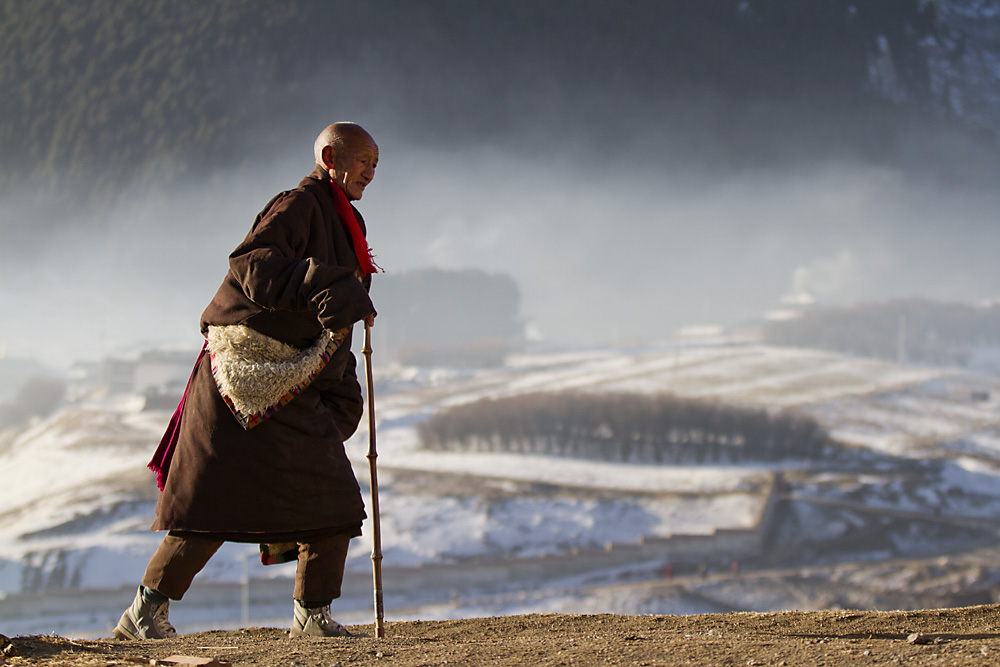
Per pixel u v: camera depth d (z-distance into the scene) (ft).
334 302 30.32
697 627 41.60
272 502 32.04
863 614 43.50
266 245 31.73
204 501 31.89
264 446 31.78
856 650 28.30
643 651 29.22
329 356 32.58
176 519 32.14
